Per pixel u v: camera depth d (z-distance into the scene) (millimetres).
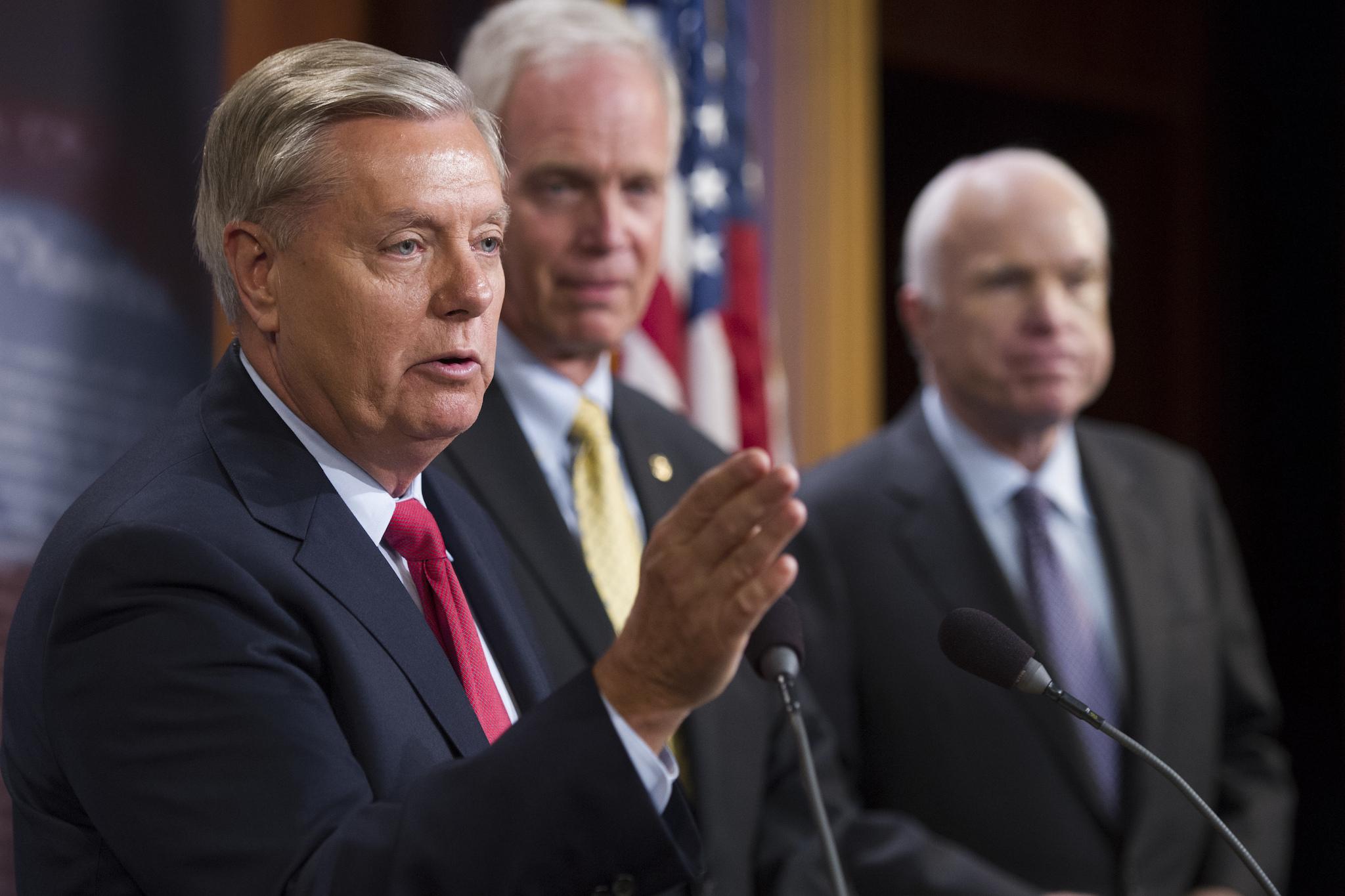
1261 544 6602
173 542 1345
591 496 2391
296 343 1479
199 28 3283
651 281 2551
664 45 3838
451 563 1705
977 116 6711
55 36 3078
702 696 1280
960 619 1640
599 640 2225
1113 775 3023
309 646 1400
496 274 1539
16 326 3004
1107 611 3146
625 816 1257
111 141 3150
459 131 1511
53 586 1390
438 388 1481
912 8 6023
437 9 3932
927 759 2996
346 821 1266
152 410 3189
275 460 1489
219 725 1287
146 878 1282
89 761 1303
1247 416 6688
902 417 3402
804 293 4996
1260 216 6695
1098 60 6516
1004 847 2947
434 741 1442
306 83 1478
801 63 5035
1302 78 6586
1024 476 3207
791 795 2518
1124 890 2924
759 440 3762
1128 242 6832
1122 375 6844
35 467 3023
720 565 1240
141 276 3178
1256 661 3340
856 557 3123
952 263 3250
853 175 5094
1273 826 3115
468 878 1228
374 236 1452
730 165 3873
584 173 2443
